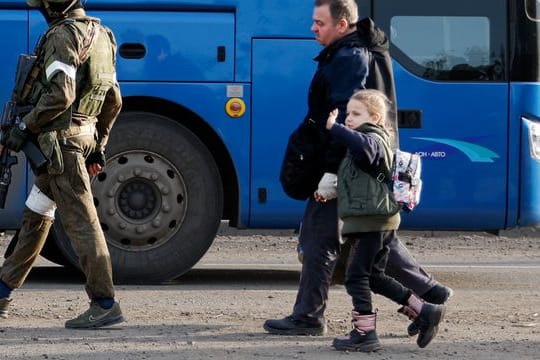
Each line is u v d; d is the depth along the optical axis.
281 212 31.28
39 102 22.05
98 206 30.78
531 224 31.61
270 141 31.09
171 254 31.11
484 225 31.64
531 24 31.41
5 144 22.66
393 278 23.09
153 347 21.69
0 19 30.38
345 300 28.52
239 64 30.97
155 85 30.77
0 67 30.41
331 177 21.95
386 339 22.92
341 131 20.28
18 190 30.56
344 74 21.86
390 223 20.92
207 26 30.88
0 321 24.30
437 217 31.50
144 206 31.05
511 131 31.41
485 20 31.41
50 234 31.45
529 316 26.12
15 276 24.06
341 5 22.14
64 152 22.48
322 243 22.84
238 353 21.22
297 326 23.03
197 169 31.09
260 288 31.31
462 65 31.41
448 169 31.36
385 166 20.59
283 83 31.09
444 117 31.31
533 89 31.41
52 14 22.44
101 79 22.70
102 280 23.17
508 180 31.42
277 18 31.05
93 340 22.25
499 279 33.97
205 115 30.95
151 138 30.92
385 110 20.84
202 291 30.14
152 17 30.78
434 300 23.14
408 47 31.33
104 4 30.69
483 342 22.69
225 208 32.44
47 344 21.80
